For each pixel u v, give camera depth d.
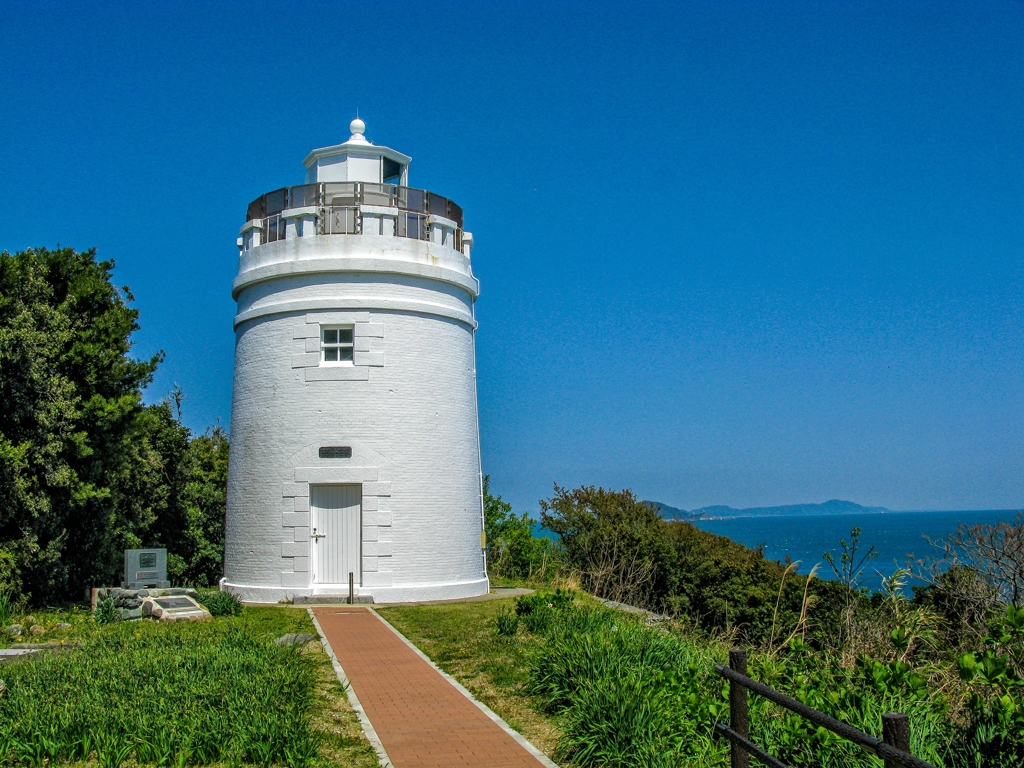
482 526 25.77
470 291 26.22
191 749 9.45
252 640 13.99
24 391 21.39
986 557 18.95
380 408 23.48
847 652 15.11
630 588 27.78
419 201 25.22
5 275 21.88
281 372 23.89
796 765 9.38
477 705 12.23
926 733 9.70
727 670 8.51
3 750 9.12
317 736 10.25
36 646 15.12
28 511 21.72
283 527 23.23
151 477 31.98
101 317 23.88
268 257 24.48
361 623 19.14
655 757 9.40
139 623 18.30
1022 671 11.63
